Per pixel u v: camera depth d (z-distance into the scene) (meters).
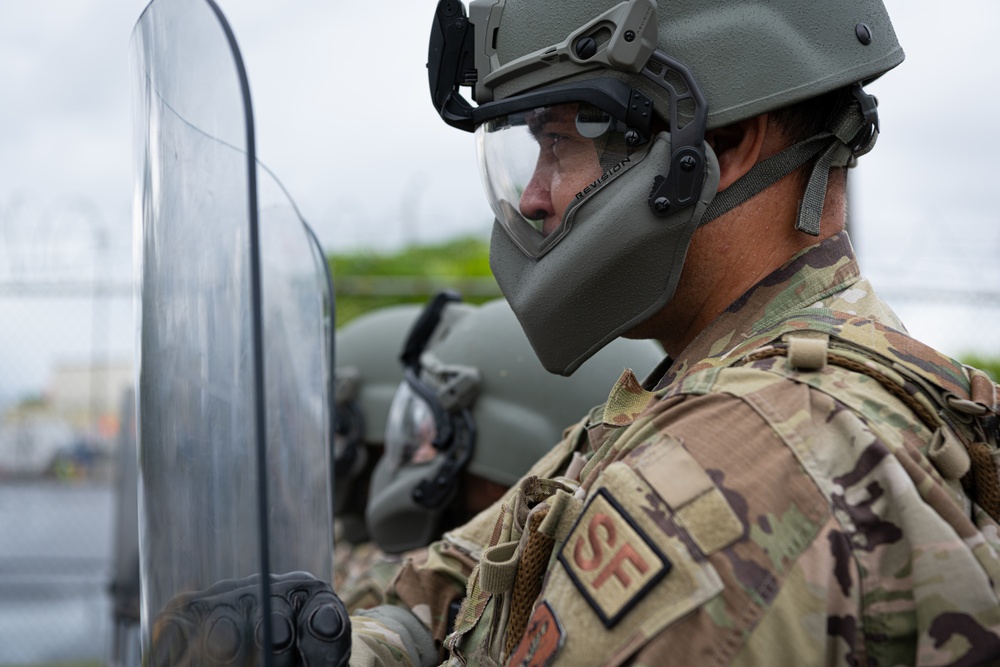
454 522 2.29
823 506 0.90
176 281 0.97
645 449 0.96
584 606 0.91
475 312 2.34
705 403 0.97
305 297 1.38
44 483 6.72
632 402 1.15
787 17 1.12
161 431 0.99
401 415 2.32
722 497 0.90
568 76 1.13
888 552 0.90
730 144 1.14
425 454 2.26
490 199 1.22
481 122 1.20
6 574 6.30
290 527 1.17
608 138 1.12
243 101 0.89
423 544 2.29
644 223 1.10
